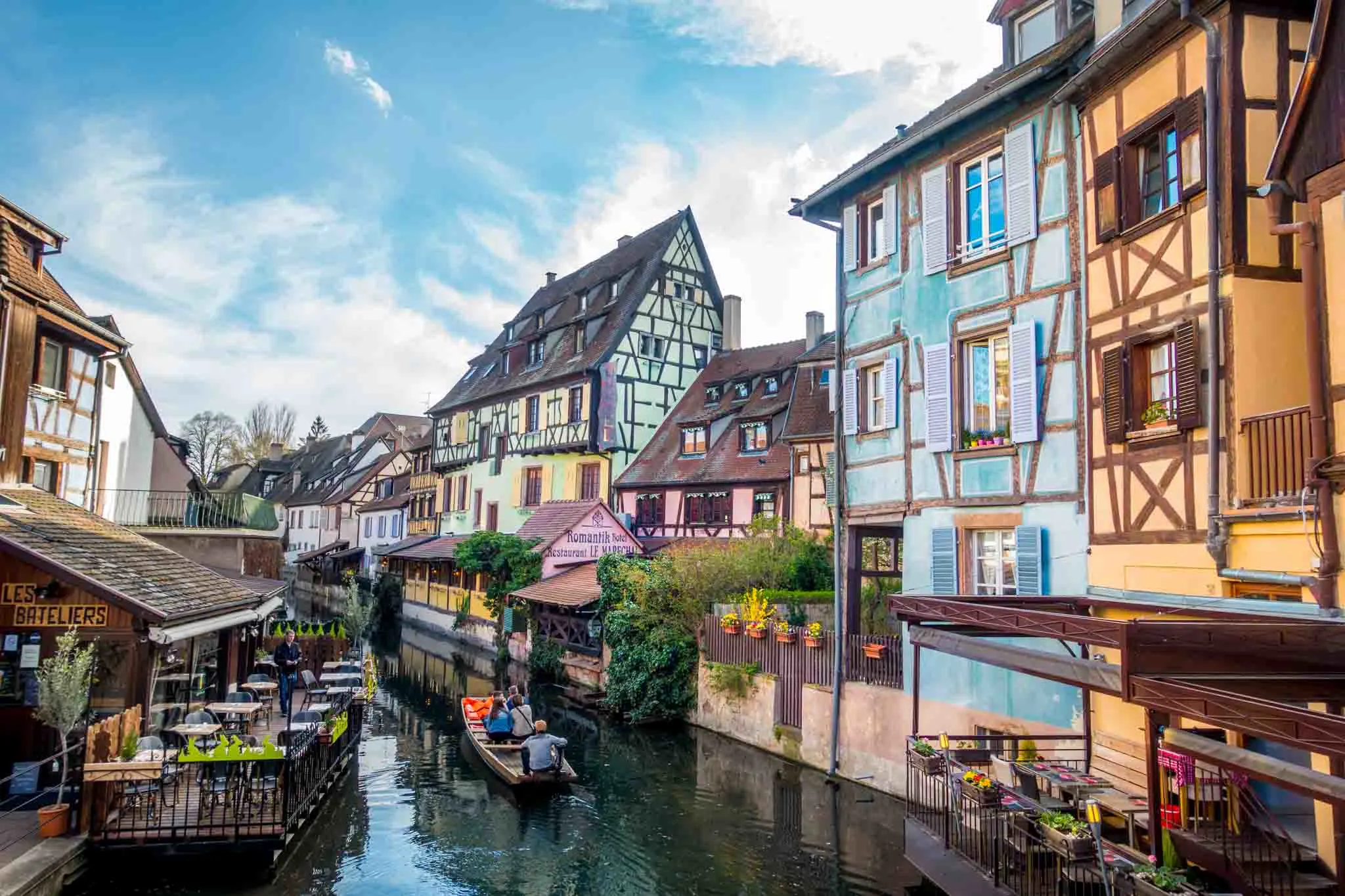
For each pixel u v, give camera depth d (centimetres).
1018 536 992
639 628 1688
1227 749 491
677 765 1335
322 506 5344
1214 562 744
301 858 952
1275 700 557
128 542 1291
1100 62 873
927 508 1141
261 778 909
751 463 2438
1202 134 770
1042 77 988
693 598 1630
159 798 916
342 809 1141
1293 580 662
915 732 869
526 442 3161
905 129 1297
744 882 905
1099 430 893
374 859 966
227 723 1265
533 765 1217
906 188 1220
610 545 2530
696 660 1609
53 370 1573
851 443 1308
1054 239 987
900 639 1157
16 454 1344
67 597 972
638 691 1616
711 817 1102
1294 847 643
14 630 1006
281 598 1712
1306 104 661
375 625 3319
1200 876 644
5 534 959
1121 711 834
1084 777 715
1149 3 862
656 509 2698
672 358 3006
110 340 1692
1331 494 632
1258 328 731
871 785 1179
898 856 962
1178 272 795
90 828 832
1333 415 634
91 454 1703
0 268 1274
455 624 2898
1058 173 988
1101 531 884
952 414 1103
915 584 1159
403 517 4312
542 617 2272
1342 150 629
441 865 953
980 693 1019
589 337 3055
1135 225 853
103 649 1138
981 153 1103
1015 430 1009
